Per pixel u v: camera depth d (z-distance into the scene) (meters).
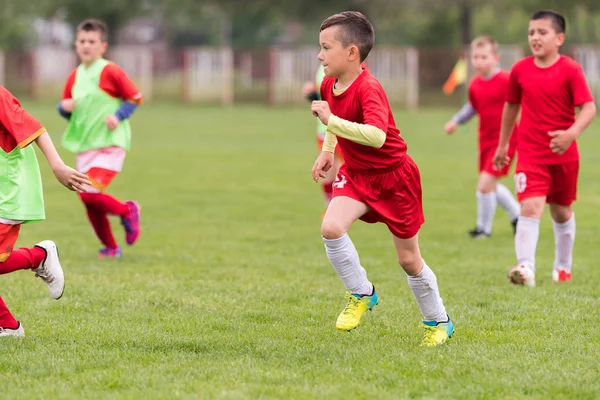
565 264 16.61
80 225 23.25
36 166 11.34
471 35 100.31
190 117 70.69
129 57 91.50
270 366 10.43
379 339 11.84
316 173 11.70
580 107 15.40
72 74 18.83
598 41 113.31
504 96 21.14
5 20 111.19
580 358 10.84
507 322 12.86
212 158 41.50
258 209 26.33
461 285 15.81
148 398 9.19
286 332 12.19
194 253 19.19
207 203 27.53
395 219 11.16
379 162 10.95
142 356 10.84
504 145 16.67
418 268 11.38
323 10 106.81
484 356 10.88
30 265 11.80
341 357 10.87
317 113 10.31
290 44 154.88
